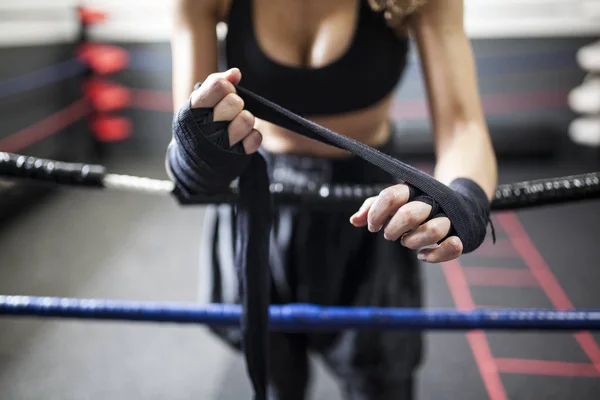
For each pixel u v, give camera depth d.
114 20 3.79
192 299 2.27
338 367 1.03
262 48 0.88
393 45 0.88
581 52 3.54
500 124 3.71
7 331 2.09
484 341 2.01
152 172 3.66
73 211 3.13
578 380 1.81
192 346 2.02
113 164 3.81
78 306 0.86
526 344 1.99
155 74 3.85
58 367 1.90
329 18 0.89
